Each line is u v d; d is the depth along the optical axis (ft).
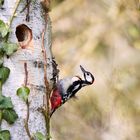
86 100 51.70
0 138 28.73
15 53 29.48
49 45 31.42
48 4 30.99
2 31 29.09
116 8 53.88
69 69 52.70
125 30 55.21
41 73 30.42
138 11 52.03
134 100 51.80
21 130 29.30
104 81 50.78
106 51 56.03
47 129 30.42
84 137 49.37
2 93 29.01
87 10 55.67
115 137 48.42
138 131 49.14
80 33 54.95
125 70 53.78
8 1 29.48
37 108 29.99
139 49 55.57
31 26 30.30
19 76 29.55
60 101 35.37
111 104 49.26
